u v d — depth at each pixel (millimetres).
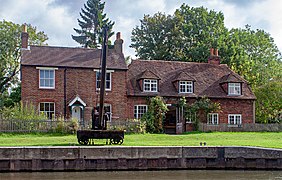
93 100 44750
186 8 70438
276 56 78312
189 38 67062
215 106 47406
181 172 25594
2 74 61219
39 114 41312
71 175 24078
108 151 25828
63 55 45750
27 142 30094
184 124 46844
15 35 61344
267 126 47344
